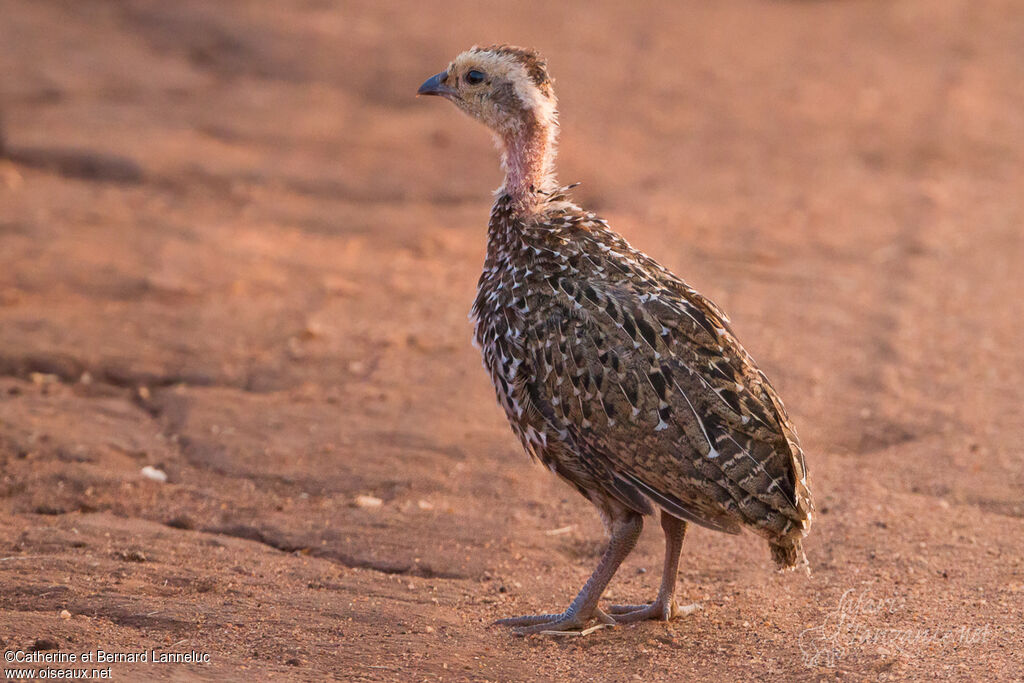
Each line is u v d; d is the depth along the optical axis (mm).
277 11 51188
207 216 30094
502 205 13695
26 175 32250
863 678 10883
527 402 12422
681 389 11570
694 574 14016
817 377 20359
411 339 22234
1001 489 15945
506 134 13906
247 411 18797
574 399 11977
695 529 15234
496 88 13836
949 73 47938
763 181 34719
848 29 56219
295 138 37250
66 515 15211
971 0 62125
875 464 16984
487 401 19453
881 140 39094
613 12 57719
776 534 11461
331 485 16453
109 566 13562
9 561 13531
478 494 16312
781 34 55062
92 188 31734
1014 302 24234
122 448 17312
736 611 12852
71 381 19953
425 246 28562
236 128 37688
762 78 47250
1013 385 19891
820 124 41062
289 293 24750
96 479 16094
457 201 32719
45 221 28234
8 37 45000
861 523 15016
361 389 19875
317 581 13500
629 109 42375
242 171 33625
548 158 14047
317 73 44125
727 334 12234
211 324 22562
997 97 44312
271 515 15469
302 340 22047
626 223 30078
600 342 11922
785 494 11328
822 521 15156
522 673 11305
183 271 25453
